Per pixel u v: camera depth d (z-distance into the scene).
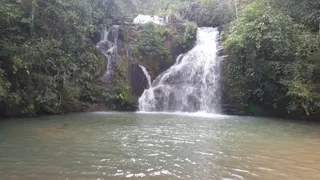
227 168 5.24
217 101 16.09
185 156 6.05
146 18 22.62
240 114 15.40
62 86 14.48
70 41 14.88
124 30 19.16
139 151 6.43
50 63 13.95
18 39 12.93
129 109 16.64
